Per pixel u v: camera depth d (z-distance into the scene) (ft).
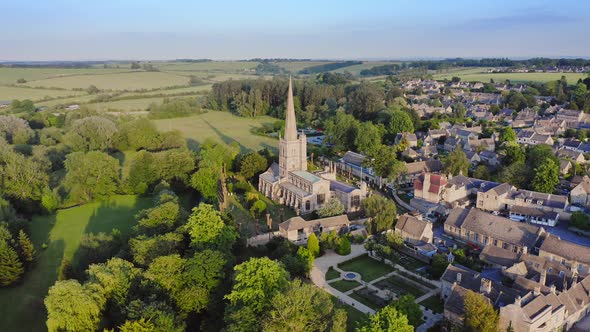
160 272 269.03
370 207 403.13
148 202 496.64
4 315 280.10
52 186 525.75
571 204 444.14
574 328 259.80
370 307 280.51
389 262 343.05
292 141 504.43
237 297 237.86
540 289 258.57
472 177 542.57
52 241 386.32
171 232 332.39
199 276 266.77
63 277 286.66
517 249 349.20
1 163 481.87
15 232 372.99
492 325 225.15
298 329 211.41
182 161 556.92
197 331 261.03
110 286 247.91
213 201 488.85
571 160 570.87
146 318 221.25
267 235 389.80
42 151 603.26
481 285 258.78
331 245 363.15
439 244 381.60
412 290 302.04
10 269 308.81
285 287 238.07
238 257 347.56
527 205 443.73
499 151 639.35
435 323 260.62
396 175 533.14
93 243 323.16
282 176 525.75
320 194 466.29
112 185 508.53
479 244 376.68
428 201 471.62
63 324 223.92
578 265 313.32
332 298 291.58
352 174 619.67
